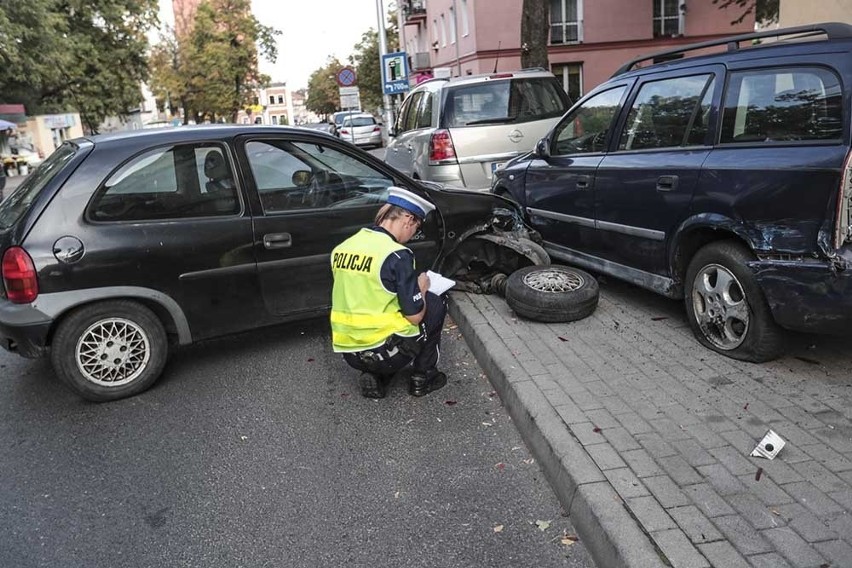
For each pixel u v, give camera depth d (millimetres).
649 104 5109
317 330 5988
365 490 3473
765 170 3910
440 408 4371
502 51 30297
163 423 4332
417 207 4195
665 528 2723
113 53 41250
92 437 4184
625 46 30516
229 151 4996
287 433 4129
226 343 5762
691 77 4734
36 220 4383
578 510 3031
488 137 8625
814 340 4539
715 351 4492
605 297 5887
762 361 4238
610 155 5410
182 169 4832
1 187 16203
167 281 4719
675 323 5113
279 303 5223
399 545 3020
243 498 3453
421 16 40531
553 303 5180
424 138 8961
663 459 3238
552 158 6293
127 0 40656
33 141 40781
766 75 4160
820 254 3654
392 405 4449
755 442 3357
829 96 3740
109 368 4625
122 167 4637
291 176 5238
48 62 31703
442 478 3549
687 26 30625
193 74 53344
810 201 3670
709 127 4457
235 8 55625
